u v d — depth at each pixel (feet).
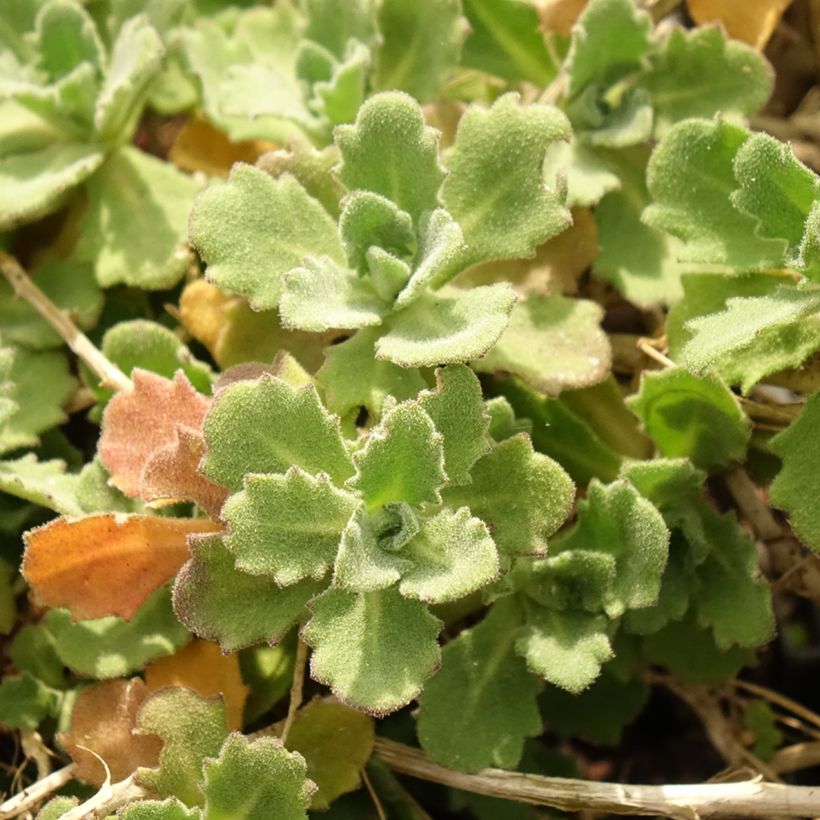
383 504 0.69
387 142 0.73
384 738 0.77
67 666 0.78
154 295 0.87
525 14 0.83
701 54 0.83
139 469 0.73
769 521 0.80
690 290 0.78
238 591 0.70
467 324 0.71
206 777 0.67
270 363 0.78
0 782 0.80
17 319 0.83
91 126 0.87
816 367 0.78
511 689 0.74
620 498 0.72
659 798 0.73
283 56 0.90
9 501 0.81
